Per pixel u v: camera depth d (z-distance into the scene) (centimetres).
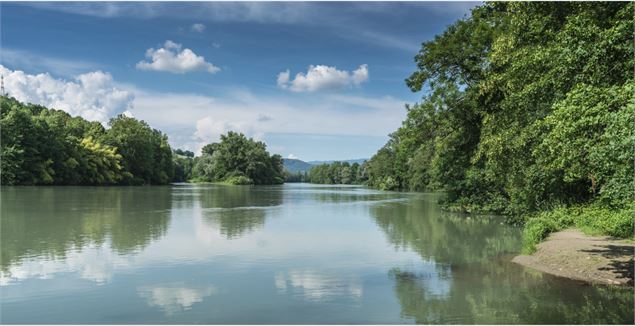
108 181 9631
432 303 1141
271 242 2059
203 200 4891
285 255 1755
